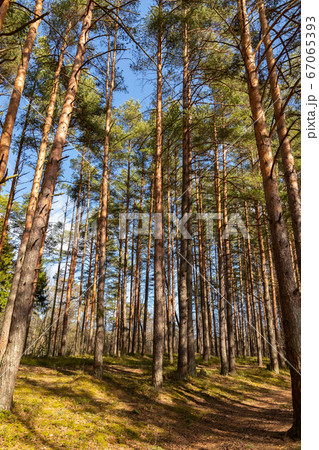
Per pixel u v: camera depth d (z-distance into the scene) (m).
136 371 12.09
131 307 20.64
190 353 11.95
